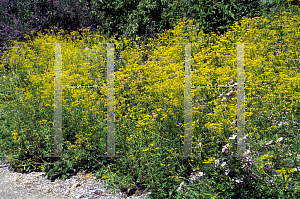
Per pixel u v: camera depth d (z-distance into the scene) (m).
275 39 5.45
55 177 3.61
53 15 9.75
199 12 6.36
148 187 3.08
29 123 3.91
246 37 5.49
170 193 2.82
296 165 2.55
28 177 3.63
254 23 5.80
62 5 9.84
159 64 5.17
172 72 4.50
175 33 6.11
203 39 5.96
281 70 4.61
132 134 3.47
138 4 7.27
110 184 3.27
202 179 2.77
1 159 4.12
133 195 3.09
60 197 3.15
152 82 4.55
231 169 2.69
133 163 3.21
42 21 9.66
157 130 3.36
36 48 7.14
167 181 2.96
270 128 3.26
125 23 7.41
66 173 3.57
